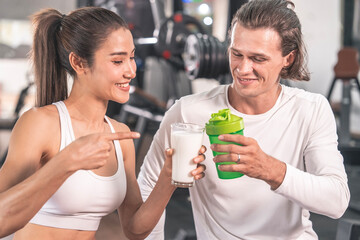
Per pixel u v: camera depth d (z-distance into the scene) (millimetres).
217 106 1777
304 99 1733
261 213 1722
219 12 9094
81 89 1558
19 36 8570
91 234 1589
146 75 9344
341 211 1569
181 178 1398
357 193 4723
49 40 1565
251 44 1498
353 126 7355
